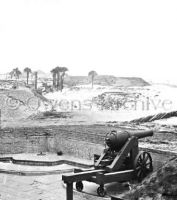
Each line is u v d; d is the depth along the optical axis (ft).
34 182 45.29
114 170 38.34
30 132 69.56
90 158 59.11
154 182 26.55
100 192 36.73
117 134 40.22
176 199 24.40
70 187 33.42
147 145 50.98
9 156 62.34
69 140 64.28
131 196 26.71
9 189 41.63
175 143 51.98
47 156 62.49
